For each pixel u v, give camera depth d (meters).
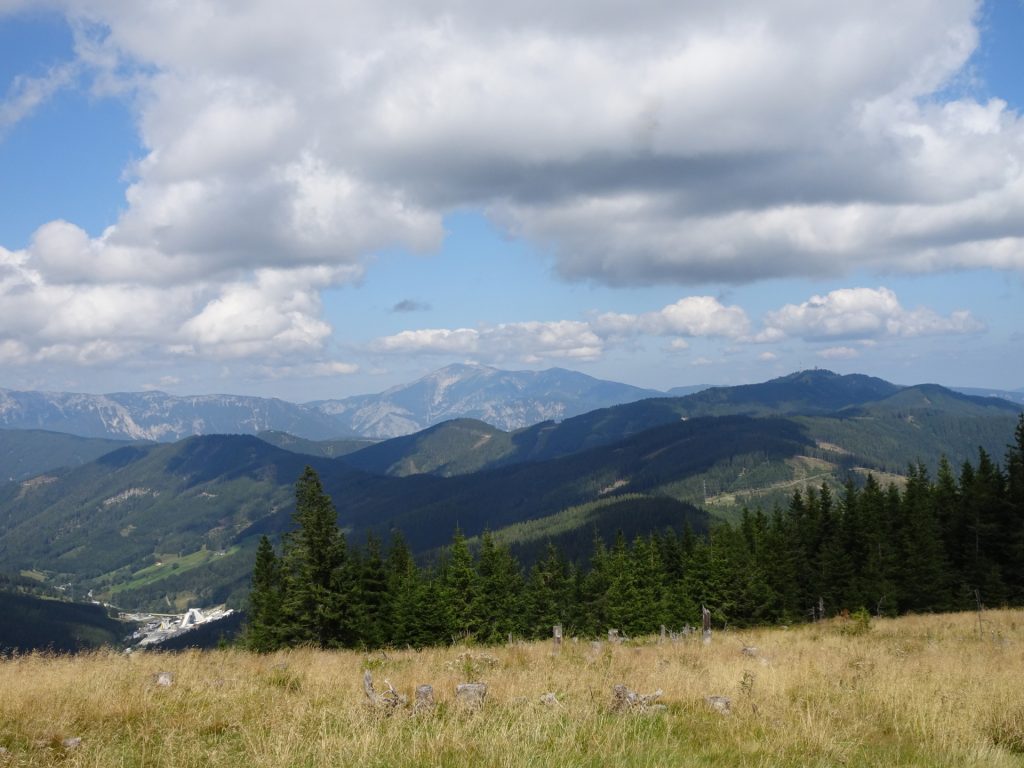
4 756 7.10
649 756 7.25
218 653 18.50
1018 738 8.75
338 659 17.56
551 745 7.56
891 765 7.58
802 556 64.31
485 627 52.16
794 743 8.16
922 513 56.75
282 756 6.75
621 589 58.81
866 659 15.70
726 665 14.50
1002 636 22.42
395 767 6.66
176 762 7.00
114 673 12.32
